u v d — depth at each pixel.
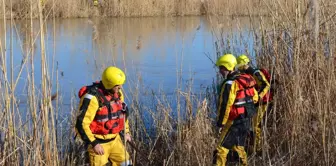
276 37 6.41
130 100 7.54
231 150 5.88
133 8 17.59
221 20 8.35
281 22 6.36
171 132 6.06
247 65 6.17
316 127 5.20
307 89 5.70
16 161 4.63
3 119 4.59
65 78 10.78
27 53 4.49
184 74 11.65
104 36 12.66
